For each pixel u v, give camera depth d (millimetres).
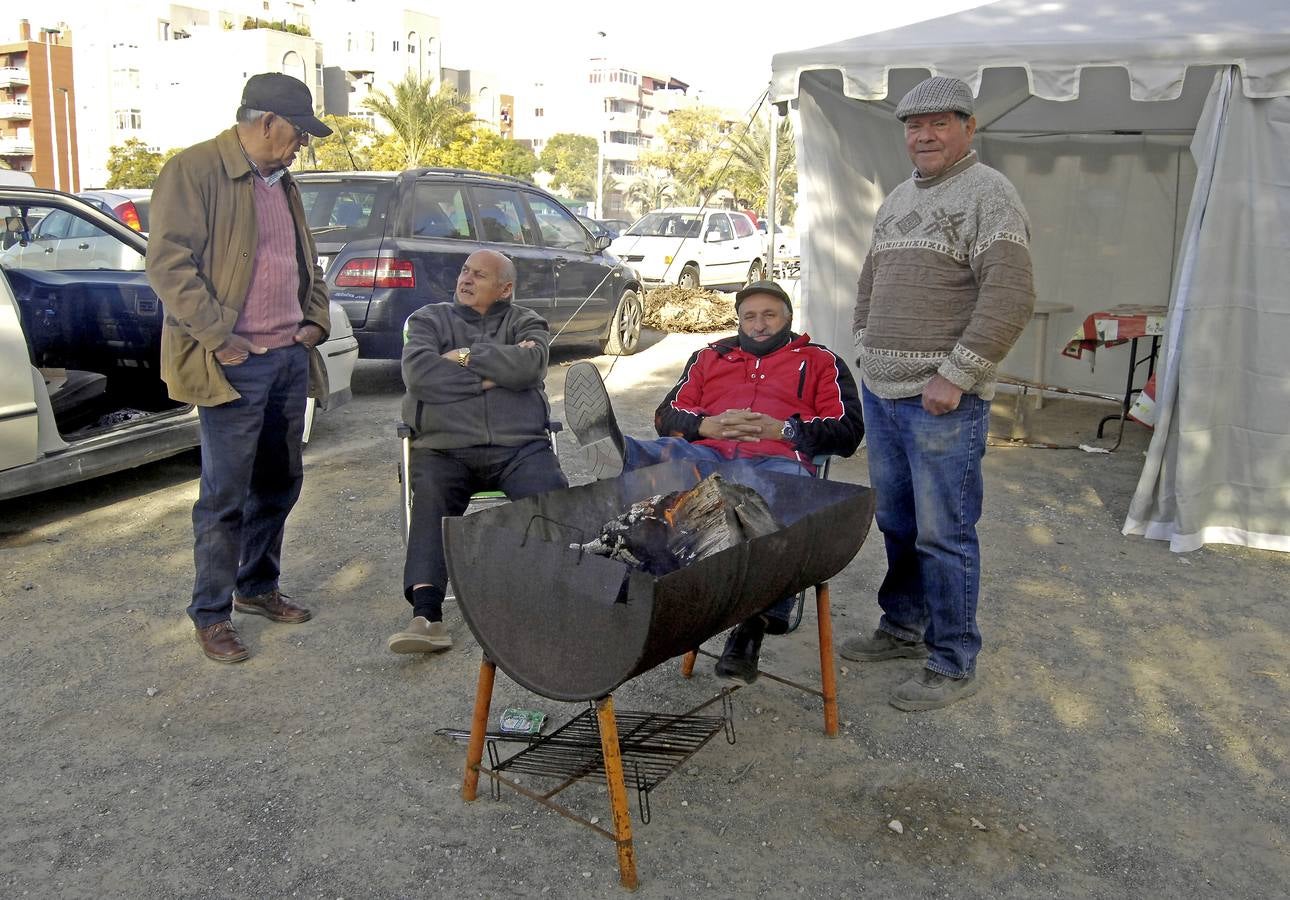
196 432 5289
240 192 3297
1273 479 4676
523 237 8648
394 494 5410
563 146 74688
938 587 3254
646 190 60250
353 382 8461
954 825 2699
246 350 3346
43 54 73500
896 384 3166
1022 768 2977
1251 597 4223
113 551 4539
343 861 2518
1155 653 3725
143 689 3344
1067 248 7676
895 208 3201
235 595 3852
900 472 3385
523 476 3879
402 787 2826
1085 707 3334
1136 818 2750
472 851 2559
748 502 2715
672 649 2350
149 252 3168
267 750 3004
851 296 6297
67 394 4941
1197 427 4637
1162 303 7398
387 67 80125
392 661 3564
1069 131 7367
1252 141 4441
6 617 3850
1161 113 6738
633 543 2639
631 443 3580
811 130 5805
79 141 75625
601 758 2812
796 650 3711
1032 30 5047
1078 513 5277
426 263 7453
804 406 3713
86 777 2855
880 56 5027
